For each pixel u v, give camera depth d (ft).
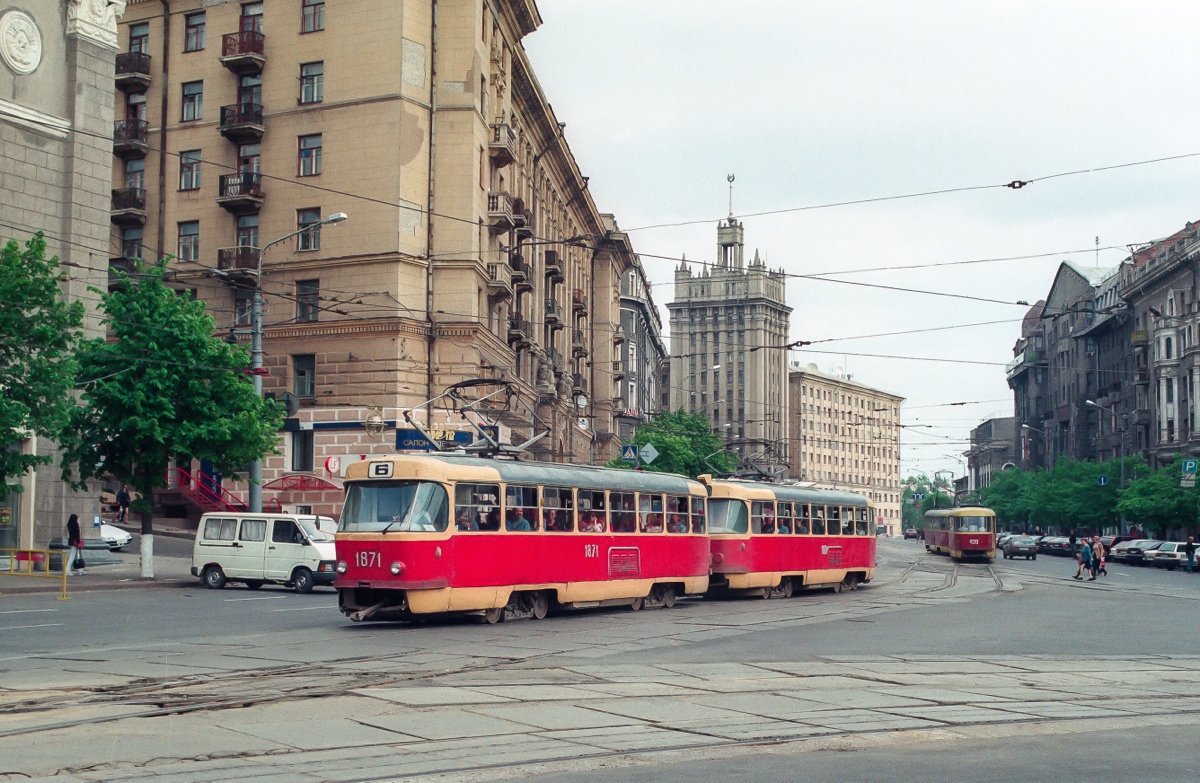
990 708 40.14
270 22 146.72
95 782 26.91
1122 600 104.01
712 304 505.66
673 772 28.89
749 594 99.04
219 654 50.65
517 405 160.97
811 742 33.22
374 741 32.12
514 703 38.91
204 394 102.68
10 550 101.91
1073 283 361.10
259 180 145.59
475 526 65.77
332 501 138.92
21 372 86.53
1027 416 422.41
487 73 149.18
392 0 140.67
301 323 140.56
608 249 256.32
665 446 205.36
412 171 140.15
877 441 611.06
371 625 65.16
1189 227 277.23
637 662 50.88
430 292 140.77
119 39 156.15
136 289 103.76
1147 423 276.00
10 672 44.45
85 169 113.60
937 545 223.92
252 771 28.17
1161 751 32.78
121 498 151.64
